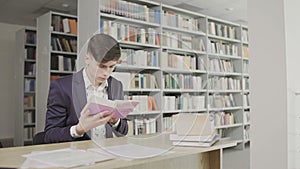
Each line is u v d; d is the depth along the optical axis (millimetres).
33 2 5961
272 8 2990
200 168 1816
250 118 3123
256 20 3102
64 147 1460
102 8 3742
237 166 4789
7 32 7746
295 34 3070
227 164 4910
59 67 5320
